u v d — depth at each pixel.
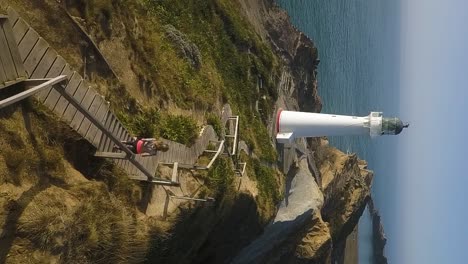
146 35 24.45
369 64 113.94
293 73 49.59
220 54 34.72
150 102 22.78
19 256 13.34
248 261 38.12
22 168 14.08
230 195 26.48
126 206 18.05
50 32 17.52
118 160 18.12
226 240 30.12
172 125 23.31
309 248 42.91
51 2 17.72
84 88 16.58
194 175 23.61
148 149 17.89
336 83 79.00
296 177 43.22
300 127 41.25
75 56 18.36
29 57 14.64
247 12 43.00
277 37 48.06
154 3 28.20
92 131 16.80
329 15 73.88
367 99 109.69
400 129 40.25
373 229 101.00
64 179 15.64
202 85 28.58
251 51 39.72
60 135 15.80
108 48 21.05
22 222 13.51
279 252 41.84
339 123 40.81
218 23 36.03
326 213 53.75
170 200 20.77
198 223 23.78
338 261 65.12
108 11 21.34
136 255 17.97
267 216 33.31
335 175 54.50
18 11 16.42
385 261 106.56
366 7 109.00
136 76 22.31
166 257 21.81
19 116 14.40
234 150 29.48
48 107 15.28
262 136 36.59
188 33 31.05
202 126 26.36
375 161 128.75
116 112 19.81
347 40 87.12
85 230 15.58
